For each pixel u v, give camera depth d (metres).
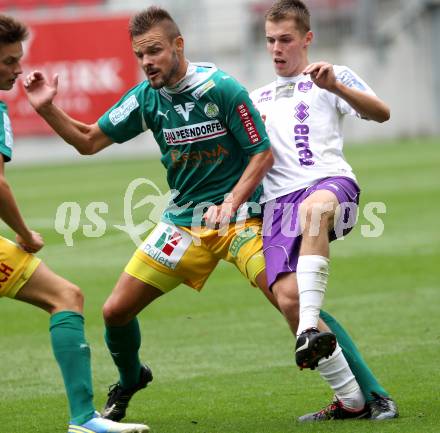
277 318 27.16
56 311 16.08
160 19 17.14
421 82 99.56
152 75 17.20
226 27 102.50
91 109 86.50
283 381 20.61
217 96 17.52
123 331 18.25
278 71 19.00
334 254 36.81
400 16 100.06
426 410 17.61
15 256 16.06
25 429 17.62
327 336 15.87
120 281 18.27
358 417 17.39
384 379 20.14
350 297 29.22
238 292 31.11
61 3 97.69
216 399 19.39
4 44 15.85
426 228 41.62
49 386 20.98
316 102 18.58
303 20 18.89
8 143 15.78
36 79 18.02
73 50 86.00
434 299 28.38
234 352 23.44
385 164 70.38
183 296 30.73
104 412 18.58
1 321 28.34
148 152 95.19
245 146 17.61
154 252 18.17
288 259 17.22
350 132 99.56
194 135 17.83
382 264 34.34
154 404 19.27
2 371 22.47
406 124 99.56
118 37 85.88
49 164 86.62
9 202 15.57
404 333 24.41
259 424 17.39
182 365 22.38
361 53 99.25
